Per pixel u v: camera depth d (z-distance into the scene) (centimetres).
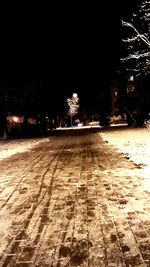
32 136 3894
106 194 715
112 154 1416
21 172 1099
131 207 609
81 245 451
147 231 486
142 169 983
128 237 468
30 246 460
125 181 832
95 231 499
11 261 418
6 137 3756
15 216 601
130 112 4266
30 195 755
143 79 3606
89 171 1020
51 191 780
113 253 420
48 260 414
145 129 3284
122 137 2375
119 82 4197
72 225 533
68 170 1072
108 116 7131
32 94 3888
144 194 695
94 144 2048
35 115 4997
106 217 561
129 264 389
